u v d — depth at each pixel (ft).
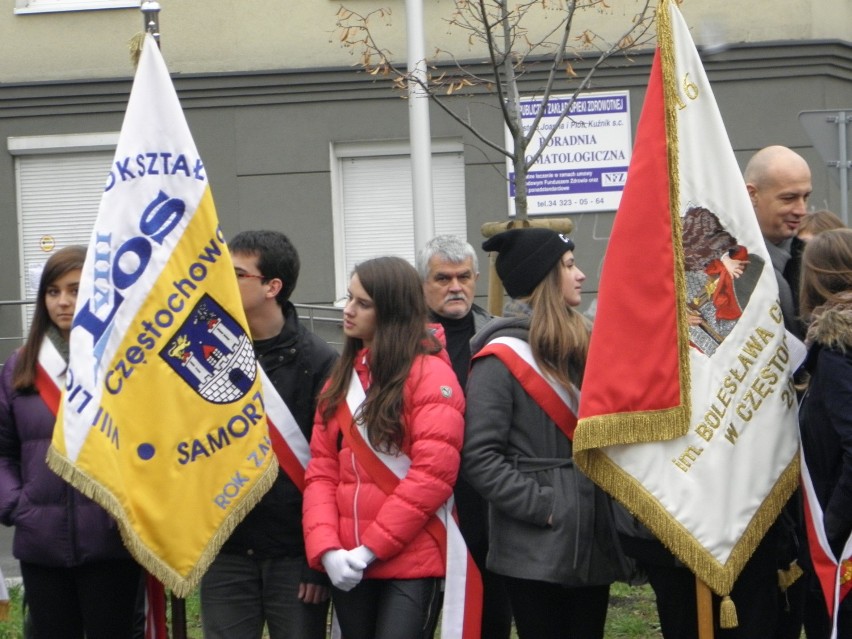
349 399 15.71
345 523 15.52
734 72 41.65
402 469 15.39
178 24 42.60
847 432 14.26
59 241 43.62
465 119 41.45
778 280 16.69
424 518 15.12
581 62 40.01
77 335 15.42
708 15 41.65
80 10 42.91
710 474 15.29
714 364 15.48
